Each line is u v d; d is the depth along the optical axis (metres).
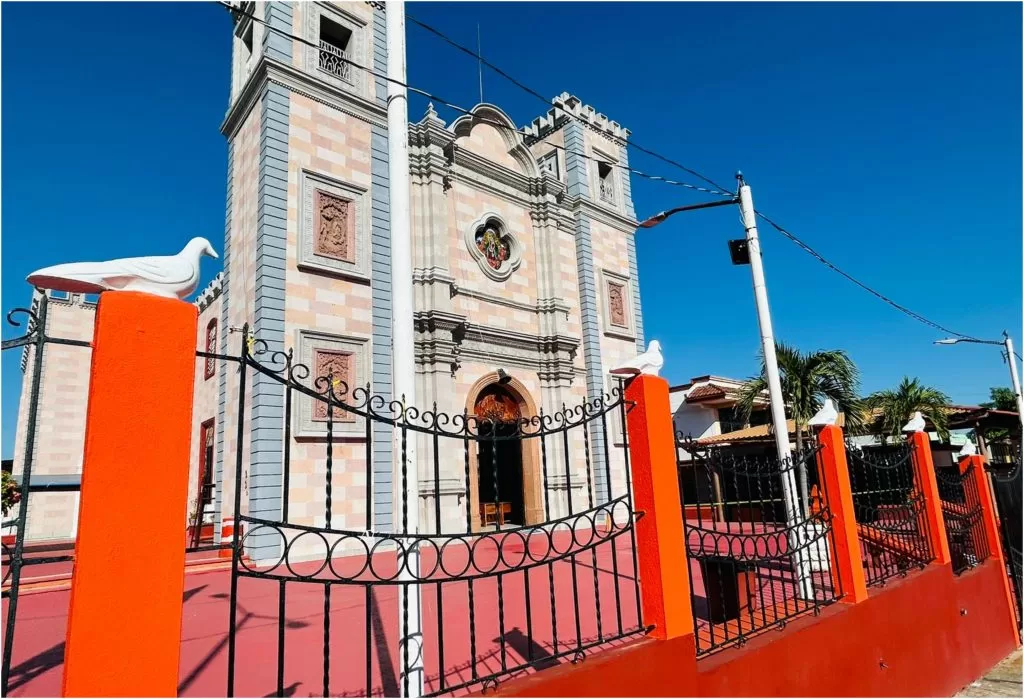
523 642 5.82
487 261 17.75
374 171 15.09
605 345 20.19
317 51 14.77
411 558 4.12
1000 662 9.14
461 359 16.19
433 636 6.15
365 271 14.40
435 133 16.50
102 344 2.71
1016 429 21.75
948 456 19.50
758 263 8.80
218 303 18.20
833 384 16.14
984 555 10.38
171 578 2.73
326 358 13.40
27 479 2.74
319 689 4.78
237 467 3.12
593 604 7.41
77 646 2.45
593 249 20.69
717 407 24.20
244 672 5.20
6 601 8.40
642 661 4.30
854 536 6.76
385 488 13.37
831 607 6.38
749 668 5.00
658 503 4.82
